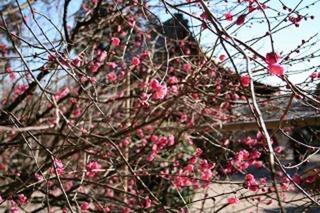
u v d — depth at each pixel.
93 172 3.81
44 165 3.56
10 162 6.14
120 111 5.22
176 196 4.95
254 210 5.31
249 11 2.96
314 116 4.01
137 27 5.12
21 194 3.96
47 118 4.84
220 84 3.82
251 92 1.64
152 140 4.29
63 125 4.36
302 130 4.62
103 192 5.30
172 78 4.28
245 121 5.09
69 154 3.93
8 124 4.11
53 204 4.38
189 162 3.86
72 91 5.23
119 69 5.42
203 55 4.02
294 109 4.26
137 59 4.07
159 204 3.47
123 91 5.26
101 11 5.14
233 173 4.66
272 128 4.26
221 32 1.76
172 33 5.49
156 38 5.51
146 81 4.09
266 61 1.74
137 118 4.42
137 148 5.06
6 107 5.00
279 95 3.93
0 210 4.66
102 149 4.05
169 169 5.15
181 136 4.96
